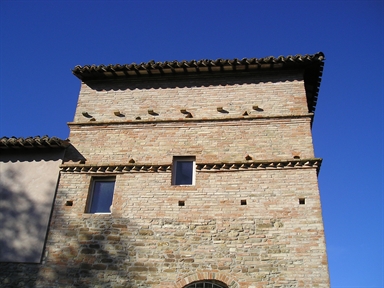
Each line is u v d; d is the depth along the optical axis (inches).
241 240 546.6
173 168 622.5
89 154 642.8
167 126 655.8
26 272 553.0
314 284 506.9
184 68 692.1
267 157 607.2
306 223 547.5
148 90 703.7
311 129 633.6
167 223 570.6
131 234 567.2
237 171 598.9
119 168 620.7
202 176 601.3
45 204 601.6
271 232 547.5
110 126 666.2
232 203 575.2
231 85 690.2
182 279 528.1
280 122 637.3
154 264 542.6
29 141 634.8
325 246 529.3
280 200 569.0
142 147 640.4
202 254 542.9
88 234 572.4
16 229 585.6
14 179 629.3
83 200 600.7
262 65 682.2
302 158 596.4
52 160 640.4
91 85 720.3
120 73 708.0
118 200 595.5
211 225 562.6
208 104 675.4
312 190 570.6
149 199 591.8
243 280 518.9
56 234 576.7
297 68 689.6
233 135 634.2
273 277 517.0
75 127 670.5
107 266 547.2
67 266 552.1
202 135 639.8
